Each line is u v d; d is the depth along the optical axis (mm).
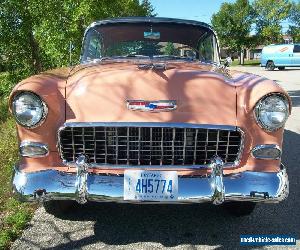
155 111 3055
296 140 6973
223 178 3115
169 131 3072
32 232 3523
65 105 3141
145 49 4383
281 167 3256
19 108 3070
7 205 4027
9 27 9031
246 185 3098
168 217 3859
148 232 3562
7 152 5559
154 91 3102
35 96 3066
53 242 3359
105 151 3102
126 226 3664
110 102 3088
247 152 3195
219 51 4660
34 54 9750
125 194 2984
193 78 3219
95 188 2992
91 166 3102
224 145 3154
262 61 29344
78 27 9625
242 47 45000
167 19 4523
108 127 3064
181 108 3082
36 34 9391
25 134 3139
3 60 9656
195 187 3025
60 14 9445
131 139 3080
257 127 3174
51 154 3162
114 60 4105
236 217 3891
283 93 3092
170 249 3285
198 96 3133
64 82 3285
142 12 20656
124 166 3105
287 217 3916
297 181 4898
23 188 3057
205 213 3959
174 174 3025
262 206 4172
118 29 4461
